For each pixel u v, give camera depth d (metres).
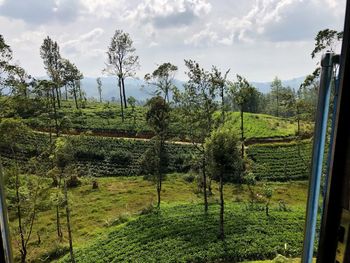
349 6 2.23
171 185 47.34
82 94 98.62
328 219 2.41
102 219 36.91
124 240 29.59
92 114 73.56
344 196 2.32
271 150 57.19
